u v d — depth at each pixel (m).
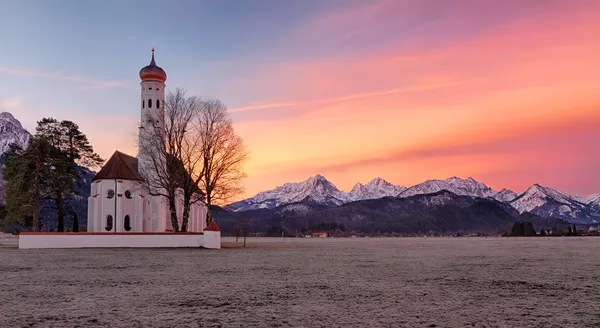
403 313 17.72
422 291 23.30
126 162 99.94
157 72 100.25
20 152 87.62
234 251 61.72
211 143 75.62
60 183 84.31
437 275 31.03
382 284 26.00
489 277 29.92
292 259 46.38
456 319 16.70
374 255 55.38
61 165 83.62
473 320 16.56
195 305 19.27
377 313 17.70
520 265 40.19
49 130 90.94
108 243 64.50
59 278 28.36
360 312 17.88
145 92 100.38
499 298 21.19
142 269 34.09
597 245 100.06
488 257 52.34
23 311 17.98
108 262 40.16
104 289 23.80
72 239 63.56
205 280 27.64
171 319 16.59
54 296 21.47
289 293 22.53
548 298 21.28
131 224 96.00
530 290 23.81
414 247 85.75
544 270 35.19
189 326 15.55
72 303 19.66
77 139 94.50
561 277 30.11
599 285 25.94
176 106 75.50
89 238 63.94
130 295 21.83
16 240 98.44
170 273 31.42
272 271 33.25
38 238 62.59
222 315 17.30
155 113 99.00
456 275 31.11
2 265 36.91
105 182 94.62
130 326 15.56
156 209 97.88
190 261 42.03
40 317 16.91
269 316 17.11
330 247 82.31
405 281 27.44
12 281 26.89
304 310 18.25
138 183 92.00
